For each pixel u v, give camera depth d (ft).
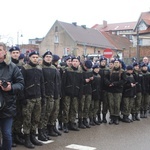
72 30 209.97
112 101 34.12
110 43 229.45
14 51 24.44
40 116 25.02
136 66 37.22
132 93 35.35
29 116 23.82
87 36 216.13
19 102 24.07
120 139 26.94
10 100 18.38
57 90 27.07
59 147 23.90
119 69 34.12
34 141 24.41
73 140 26.14
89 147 24.11
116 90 33.88
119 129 31.19
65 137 27.17
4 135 18.42
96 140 26.37
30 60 24.26
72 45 201.98
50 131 27.55
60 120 29.86
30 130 24.39
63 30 207.41
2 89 18.06
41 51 215.31
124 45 238.07
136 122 35.58
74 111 29.86
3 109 18.12
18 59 24.95
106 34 238.07
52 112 27.17
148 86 38.45
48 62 26.63
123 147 24.44
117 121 34.14
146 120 37.17
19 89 18.61
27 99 23.72
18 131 24.70
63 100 29.19
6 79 18.44
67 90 29.04
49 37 213.46
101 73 34.35
